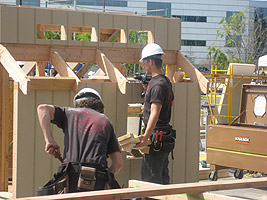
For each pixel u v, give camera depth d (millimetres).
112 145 3275
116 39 7594
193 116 6309
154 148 4770
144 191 2469
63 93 5309
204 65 53562
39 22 5605
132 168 5824
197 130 6355
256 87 7910
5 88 5938
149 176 4836
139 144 4574
